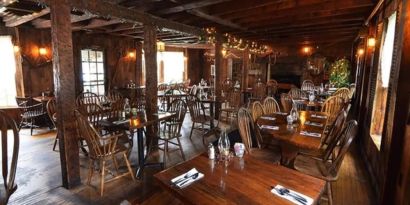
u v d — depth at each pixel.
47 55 6.01
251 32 6.74
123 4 3.63
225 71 11.16
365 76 4.48
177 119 3.76
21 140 4.63
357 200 2.55
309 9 4.22
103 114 3.79
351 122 2.35
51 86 6.16
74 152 2.83
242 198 1.34
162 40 7.85
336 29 6.28
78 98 5.34
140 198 2.60
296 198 1.34
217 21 4.83
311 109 5.90
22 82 5.64
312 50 9.60
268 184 1.49
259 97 6.96
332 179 2.18
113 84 7.76
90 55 7.04
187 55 10.98
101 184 2.66
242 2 3.87
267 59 10.47
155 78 4.23
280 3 3.98
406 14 2.03
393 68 2.49
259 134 3.01
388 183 2.19
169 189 1.49
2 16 4.95
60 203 2.50
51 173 3.20
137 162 3.55
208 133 4.79
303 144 2.31
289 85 9.68
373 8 3.84
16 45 5.48
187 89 8.72
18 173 3.18
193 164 1.79
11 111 5.48
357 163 3.57
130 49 8.27
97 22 5.10
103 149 2.73
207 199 1.34
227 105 6.67
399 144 2.09
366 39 4.91
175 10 3.89
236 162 1.83
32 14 4.12
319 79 9.65
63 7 2.64
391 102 2.40
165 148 3.57
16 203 2.48
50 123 5.70
